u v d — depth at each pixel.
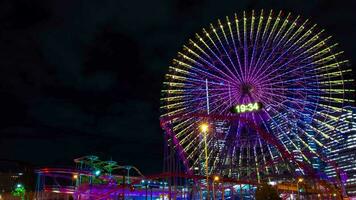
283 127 84.25
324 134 82.69
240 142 86.62
